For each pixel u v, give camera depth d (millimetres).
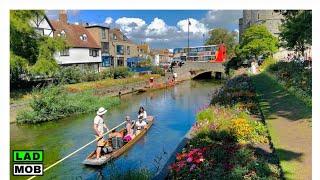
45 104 22375
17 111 21719
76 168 12828
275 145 8852
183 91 40875
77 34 47906
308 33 16953
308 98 13633
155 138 16812
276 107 14055
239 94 18906
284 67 25938
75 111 24109
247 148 9070
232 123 11031
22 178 12008
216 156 8266
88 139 17438
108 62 55188
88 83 35344
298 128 10414
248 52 50250
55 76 32406
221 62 59500
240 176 6906
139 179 8188
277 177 7141
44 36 30000
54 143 16688
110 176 9047
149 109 27172
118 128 20312
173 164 7598
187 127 19453
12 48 26891
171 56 94438
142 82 43375
